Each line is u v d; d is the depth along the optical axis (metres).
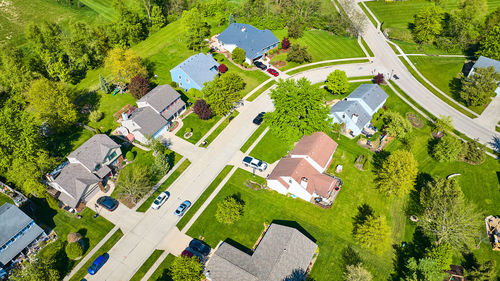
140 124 75.94
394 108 88.81
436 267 52.12
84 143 70.56
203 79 90.50
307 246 55.84
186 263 51.38
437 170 72.19
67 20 130.12
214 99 80.12
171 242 59.62
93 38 104.31
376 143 77.50
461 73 100.31
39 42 96.44
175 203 65.88
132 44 113.00
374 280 54.28
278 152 75.94
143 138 76.81
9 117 68.00
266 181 69.38
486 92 85.69
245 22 122.50
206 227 61.66
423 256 56.31
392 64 104.81
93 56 103.69
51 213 63.91
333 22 118.44
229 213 60.50
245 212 63.84
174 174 71.31
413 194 67.12
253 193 67.38
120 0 109.69
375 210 64.19
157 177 70.44
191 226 61.88
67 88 89.12
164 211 64.50
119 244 59.38
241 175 71.00
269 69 100.00
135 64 88.25
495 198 66.62
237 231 60.91
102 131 80.69
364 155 74.06
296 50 101.50
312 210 64.06
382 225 55.56
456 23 110.19
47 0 140.62
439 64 104.62
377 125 82.56
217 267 53.00
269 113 76.31
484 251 57.94
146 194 67.38
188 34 106.62
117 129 79.50
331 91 92.94
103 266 56.34
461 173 71.25
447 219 56.25
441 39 111.19
